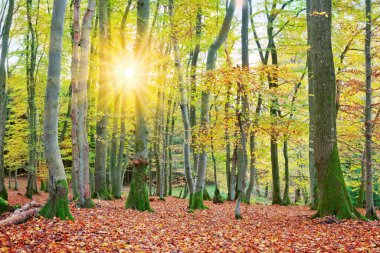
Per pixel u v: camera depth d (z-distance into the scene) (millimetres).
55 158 7941
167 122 26000
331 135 10586
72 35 17875
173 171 41125
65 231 6941
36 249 5844
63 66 20422
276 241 7629
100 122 16625
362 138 16547
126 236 7207
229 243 7379
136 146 12211
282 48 18328
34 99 20969
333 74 10734
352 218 9969
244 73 10430
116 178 20266
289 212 15258
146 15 12453
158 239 7336
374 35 12602
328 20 10773
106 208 11258
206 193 23875
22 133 26469
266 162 28125
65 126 22734
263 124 12516
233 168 22062
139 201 12008
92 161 26641
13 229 6809
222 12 18609
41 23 19250
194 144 14008
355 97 16484
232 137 14461
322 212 10461
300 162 25453
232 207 17109
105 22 16000
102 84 16328
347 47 15539
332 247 6953
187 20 15336
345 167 23719
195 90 15102
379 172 20328
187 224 9797
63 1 7828
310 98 16609
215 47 13500
